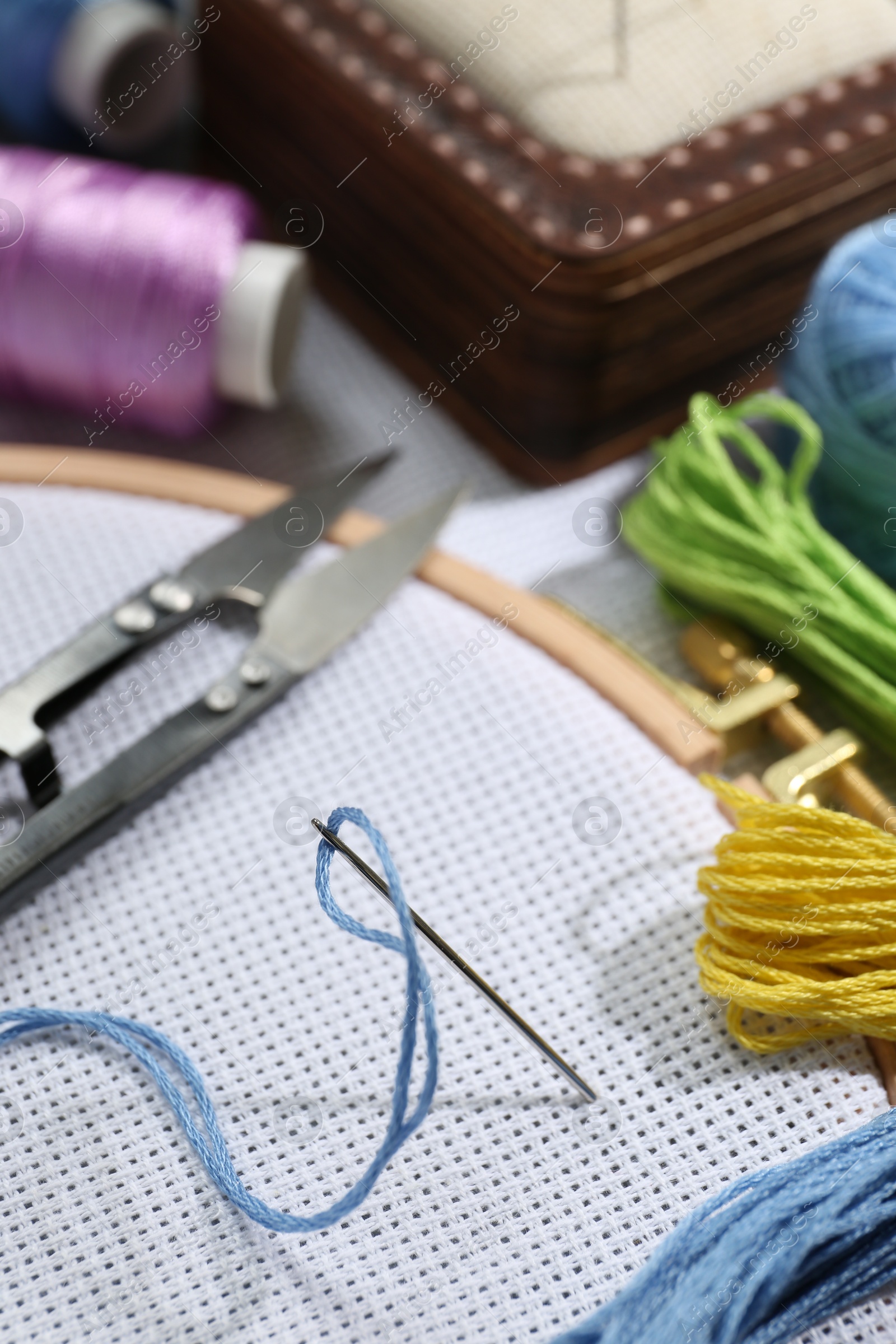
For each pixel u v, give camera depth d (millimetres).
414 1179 578
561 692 725
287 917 651
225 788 688
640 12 881
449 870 667
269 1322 543
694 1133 592
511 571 899
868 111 886
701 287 875
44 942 640
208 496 809
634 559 899
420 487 949
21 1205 572
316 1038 617
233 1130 593
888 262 759
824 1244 536
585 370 874
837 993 578
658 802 688
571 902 658
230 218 897
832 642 755
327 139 951
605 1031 620
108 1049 611
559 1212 571
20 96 1084
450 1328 542
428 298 953
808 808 610
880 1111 597
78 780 688
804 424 766
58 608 750
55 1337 541
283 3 935
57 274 882
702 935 632
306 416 995
